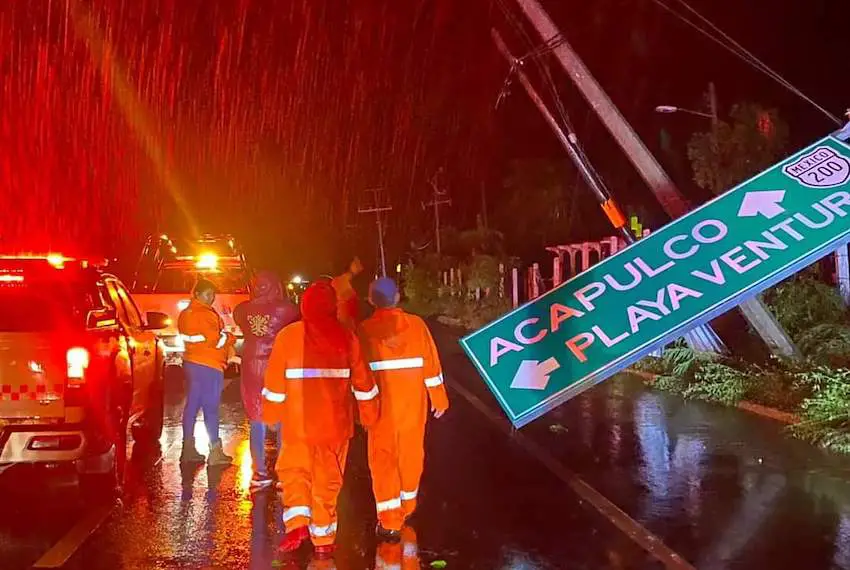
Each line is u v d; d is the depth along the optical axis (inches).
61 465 332.5
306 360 252.1
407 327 274.5
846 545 258.7
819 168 378.9
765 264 350.6
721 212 368.2
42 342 296.2
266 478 327.9
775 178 372.8
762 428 430.6
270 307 324.8
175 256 738.2
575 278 334.3
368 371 256.2
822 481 327.9
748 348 568.4
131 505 307.4
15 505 307.3
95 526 282.0
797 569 241.0
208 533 275.0
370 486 339.6
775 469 347.3
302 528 250.7
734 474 341.1
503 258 1408.7
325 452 253.9
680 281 341.1
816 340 527.2
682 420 457.4
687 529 275.9
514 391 312.5
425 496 319.6
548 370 315.6
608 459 372.8
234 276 717.9
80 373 298.4
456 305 1428.4
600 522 284.7
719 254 350.3
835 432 384.5
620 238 770.2
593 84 580.4
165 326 407.5
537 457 381.4
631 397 540.4
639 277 342.0
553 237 1529.3
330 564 246.5
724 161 708.7
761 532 271.6
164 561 248.8
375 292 274.8
